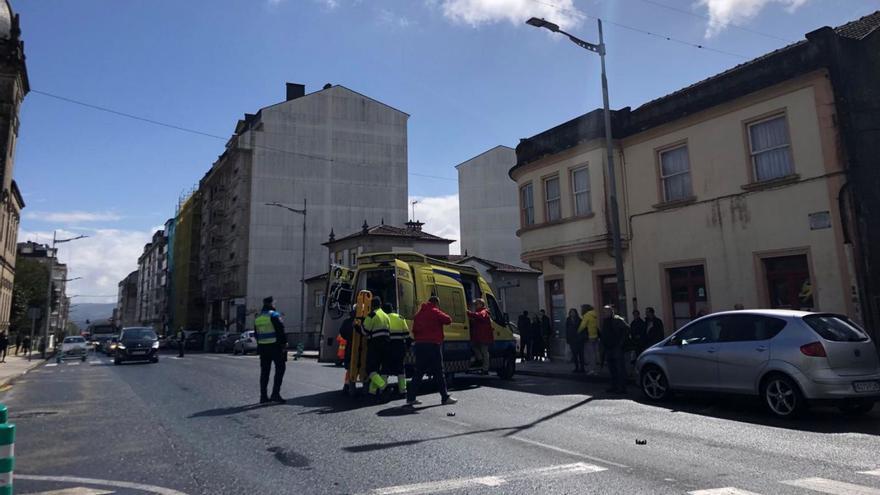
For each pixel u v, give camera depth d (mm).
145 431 8172
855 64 13555
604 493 4914
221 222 62344
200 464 6176
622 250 17781
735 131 15008
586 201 18734
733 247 14836
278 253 52375
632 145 17797
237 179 55062
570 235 18906
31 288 65125
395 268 12273
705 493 4887
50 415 9961
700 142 15820
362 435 7469
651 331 14648
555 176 20016
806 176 13453
